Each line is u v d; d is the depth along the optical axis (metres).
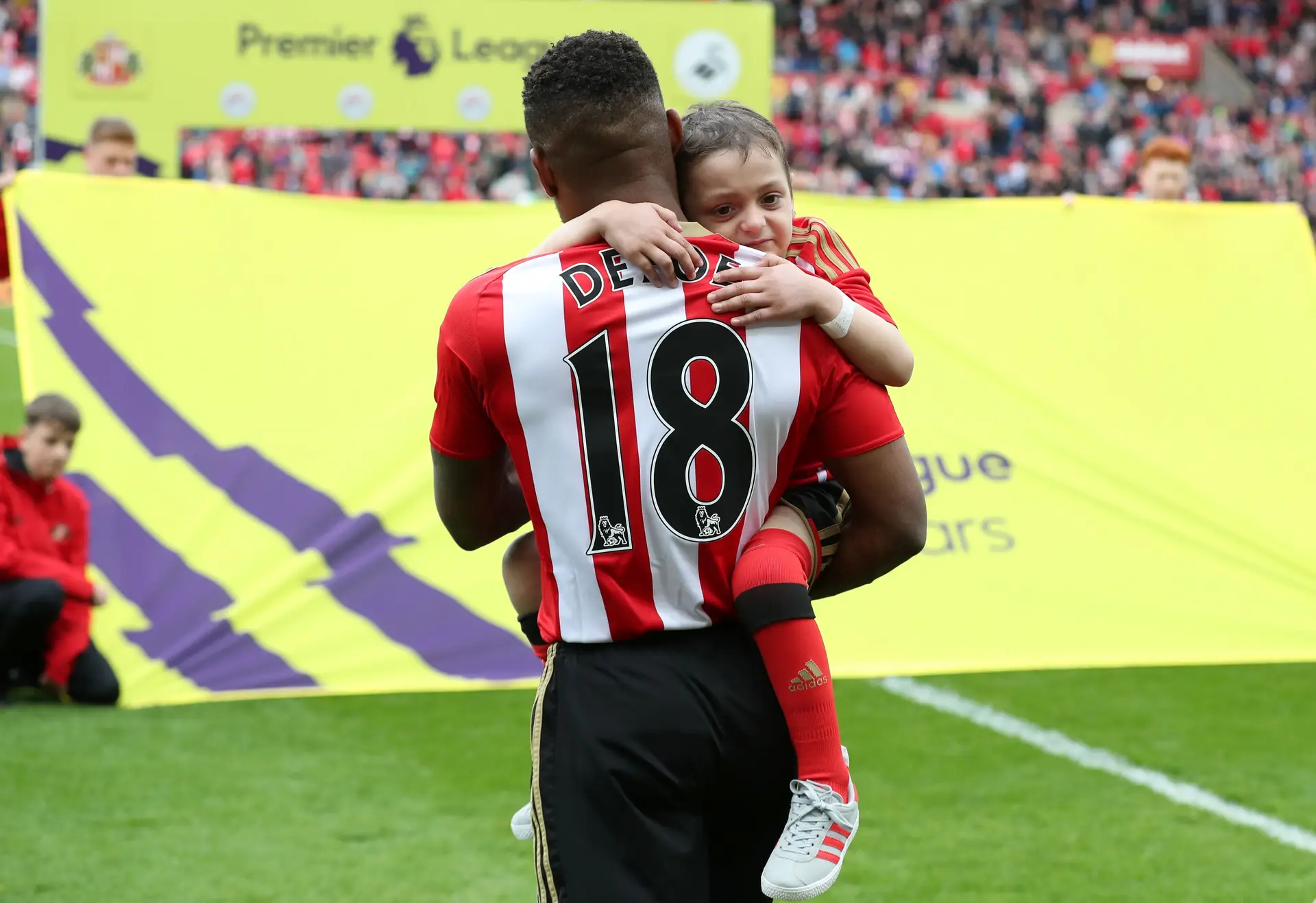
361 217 13.17
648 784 4.32
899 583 12.61
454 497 4.81
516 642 12.33
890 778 10.13
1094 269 13.56
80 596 11.52
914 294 13.28
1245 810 9.51
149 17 20.09
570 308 4.30
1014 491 12.94
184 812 9.24
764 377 4.32
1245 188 55.50
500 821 9.21
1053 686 12.55
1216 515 12.95
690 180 4.93
